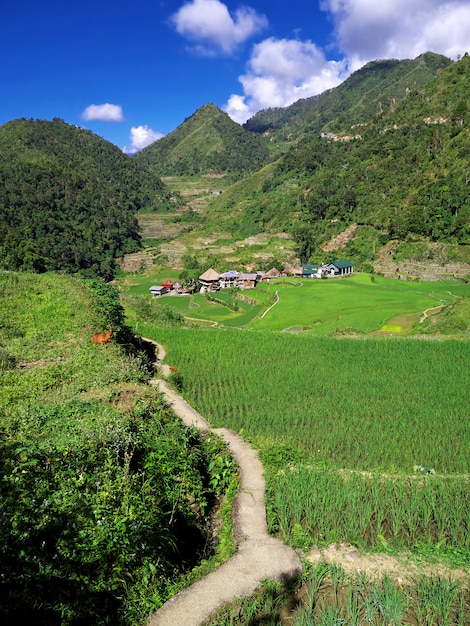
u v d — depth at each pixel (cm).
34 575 572
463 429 1477
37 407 1127
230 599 662
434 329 3594
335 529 861
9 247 7275
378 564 760
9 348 1630
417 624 635
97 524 680
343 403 1712
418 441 1400
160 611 632
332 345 2531
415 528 888
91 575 622
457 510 909
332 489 978
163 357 2338
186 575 737
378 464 1265
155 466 937
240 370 2138
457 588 695
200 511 970
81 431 977
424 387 1881
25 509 668
